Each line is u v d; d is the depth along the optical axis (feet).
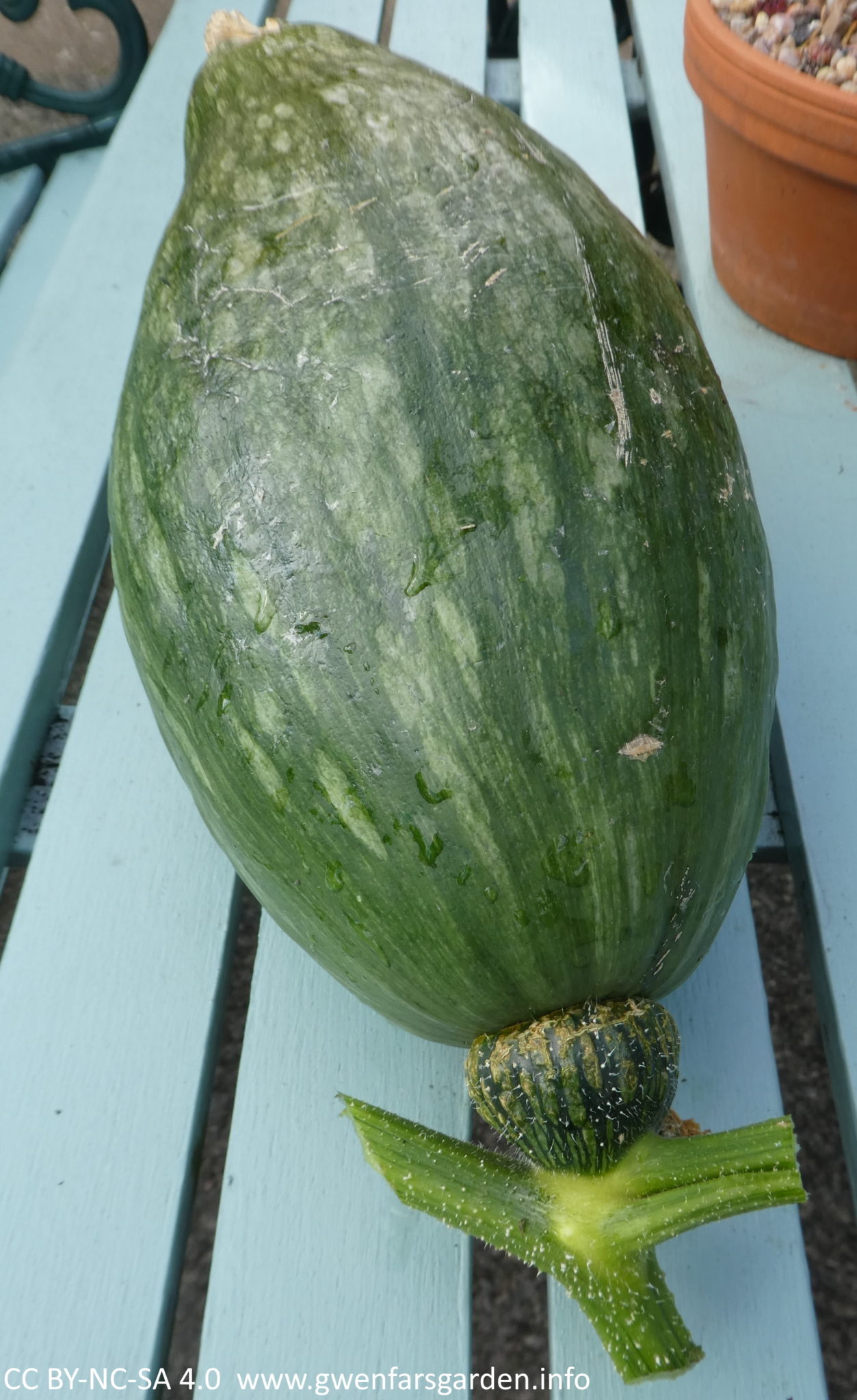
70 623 1.96
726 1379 1.40
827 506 1.93
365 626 1.26
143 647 1.39
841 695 1.76
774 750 1.77
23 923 1.66
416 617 1.25
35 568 1.94
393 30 2.60
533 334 1.32
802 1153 2.15
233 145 1.45
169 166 2.42
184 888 1.68
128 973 1.63
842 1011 1.57
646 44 2.56
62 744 1.90
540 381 1.30
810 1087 2.20
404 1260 1.46
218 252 1.38
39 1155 1.52
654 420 1.33
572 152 2.35
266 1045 1.58
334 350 1.30
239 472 1.30
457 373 1.29
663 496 1.31
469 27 2.58
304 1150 1.52
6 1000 1.61
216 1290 1.45
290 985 1.62
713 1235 1.47
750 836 1.38
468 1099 1.54
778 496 1.94
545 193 1.41
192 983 1.62
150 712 1.81
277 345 1.32
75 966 1.63
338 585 1.27
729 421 1.44
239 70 1.49
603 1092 1.30
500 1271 2.06
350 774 1.26
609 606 1.26
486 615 1.25
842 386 2.06
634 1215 1.31
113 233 2.31
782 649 1.80
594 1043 1.31
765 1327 1.42
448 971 1.30
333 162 1.39
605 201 1.51
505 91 2.56
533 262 1.35
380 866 1.27
